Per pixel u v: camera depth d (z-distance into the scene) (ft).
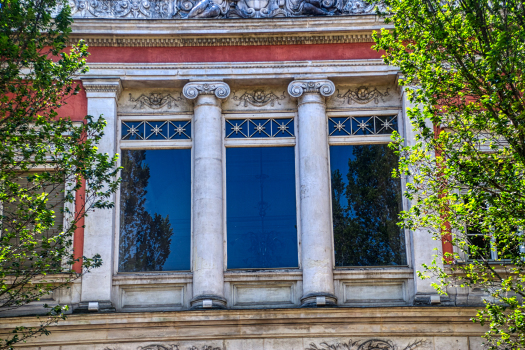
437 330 66.39
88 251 68.59
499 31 54.49
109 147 71.77
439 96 57.00
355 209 72.38
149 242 71.51
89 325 65.77
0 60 57.16
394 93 74.59
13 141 57.98
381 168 73.36
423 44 56.34
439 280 67.51
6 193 60.90
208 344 66.28
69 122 60.13
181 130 74.28
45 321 64.54
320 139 72.49
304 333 66.33
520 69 54.49
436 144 57.57
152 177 73.26
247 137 74.18
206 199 70.59
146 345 66.13
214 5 74.79
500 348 65.10
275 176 73.51
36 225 57.98
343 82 74.74
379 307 66.08
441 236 62.23
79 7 74.33
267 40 74.43
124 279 69.26
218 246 69.82
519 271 58.54
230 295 69.62
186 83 74.13
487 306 56.13
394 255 70.95
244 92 75.05
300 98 73.72
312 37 74.38
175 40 74.33
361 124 74.33
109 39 73.97
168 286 69.87
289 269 70.44
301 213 71.26
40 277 67.56
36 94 59.26
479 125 55.16
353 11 74.79
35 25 58.90
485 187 55.47
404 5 56.54
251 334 66.28
